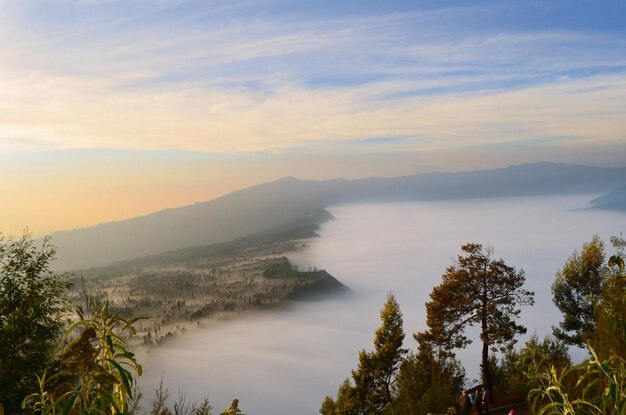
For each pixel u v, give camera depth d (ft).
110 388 9.91
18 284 49.85
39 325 48.73
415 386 85.15
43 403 9.47
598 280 96.94
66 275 53.78
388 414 79.25
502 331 91.40
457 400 79.92
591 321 98.07
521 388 77.77
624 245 59.11
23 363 46.80
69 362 9.52
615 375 12.50
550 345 78.69
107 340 9.74
